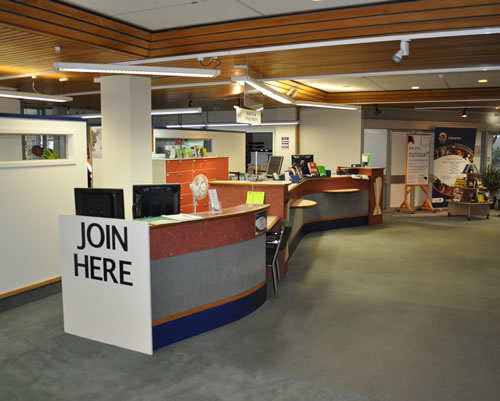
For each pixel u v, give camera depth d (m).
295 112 12.75
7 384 3.34
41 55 5.70
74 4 4.60
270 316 4.77
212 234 4.30
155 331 3.94
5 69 6.88
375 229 9.91
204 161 10.23
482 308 5.04
